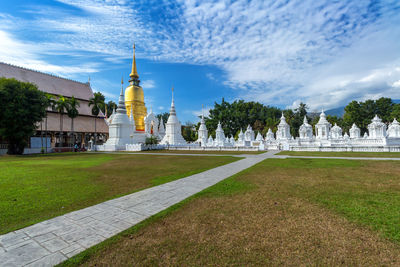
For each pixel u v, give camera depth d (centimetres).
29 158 2566
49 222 550
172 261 372
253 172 1242
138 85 6278
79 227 519
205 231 483
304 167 1406
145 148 3953
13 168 1570
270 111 9731
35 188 912
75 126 4959
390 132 4119
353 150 2684
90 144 4469
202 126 5447
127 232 485
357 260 365
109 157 2522
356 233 459
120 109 4425
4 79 3272
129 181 1048
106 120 5894
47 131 4459
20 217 585
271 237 448
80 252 406
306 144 3903
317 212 581
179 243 433
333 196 725
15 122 3180
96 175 1224
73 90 5762
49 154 3359
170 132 4703
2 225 532
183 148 4022
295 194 757
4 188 913
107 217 582
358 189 812
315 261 364
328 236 448
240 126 8131
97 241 449
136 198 754
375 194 740
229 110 8175
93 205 684
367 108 7612
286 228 489
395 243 416
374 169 1274
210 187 890
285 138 4416
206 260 373
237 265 357
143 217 580
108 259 381
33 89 3441
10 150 3381
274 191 803
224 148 3616
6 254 399
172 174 1231
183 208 636
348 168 1327
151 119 5928
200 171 1320
